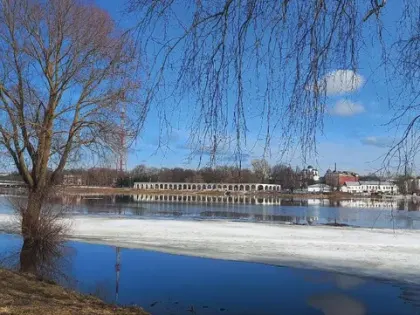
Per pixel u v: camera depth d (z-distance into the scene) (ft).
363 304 43.11
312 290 47.78
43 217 71.10
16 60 68.95
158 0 14.23
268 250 71.36
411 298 45.44
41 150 72.59
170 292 45.55
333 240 82.43
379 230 99.40
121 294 44.32
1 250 68.33
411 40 13.76
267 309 41.01
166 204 226.79
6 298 33.32
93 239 81.10
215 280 51.06
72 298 37.93
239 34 13.53
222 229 97.35
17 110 70.38
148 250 70.49
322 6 12.86
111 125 67.87
